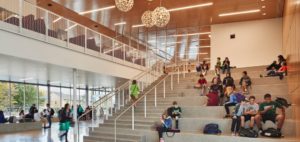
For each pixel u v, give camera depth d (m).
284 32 11.99
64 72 11.52
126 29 17.09
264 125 6.69
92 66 11.30
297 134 5.57
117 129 8.55
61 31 10.03
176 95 10.39
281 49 14.16
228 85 8.74
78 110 16.31
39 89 19.94
